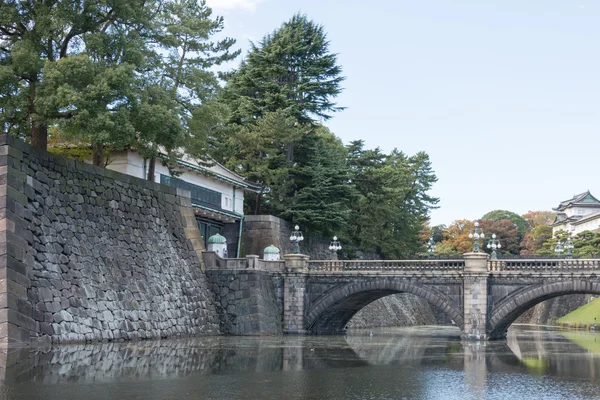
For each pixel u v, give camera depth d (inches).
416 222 4269.2
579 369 1467.8
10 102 1648.6
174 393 994.7
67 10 1689.2
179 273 2209.6
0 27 1740.9
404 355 1748.3
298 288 2561.5
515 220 6712.6
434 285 2459.4
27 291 1505.9
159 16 2191.2
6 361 1226.0
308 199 3208.7
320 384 1145.4
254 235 3011.8
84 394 955.3
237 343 1935.3
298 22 3506.4
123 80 1673.2
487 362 1598.2
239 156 3240.7
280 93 3260.3
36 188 1636.3
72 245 1716.3
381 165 3745.1
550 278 2348.7
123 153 2400.3
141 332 1898.4
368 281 2524.6
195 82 2290.8
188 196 2427.4
